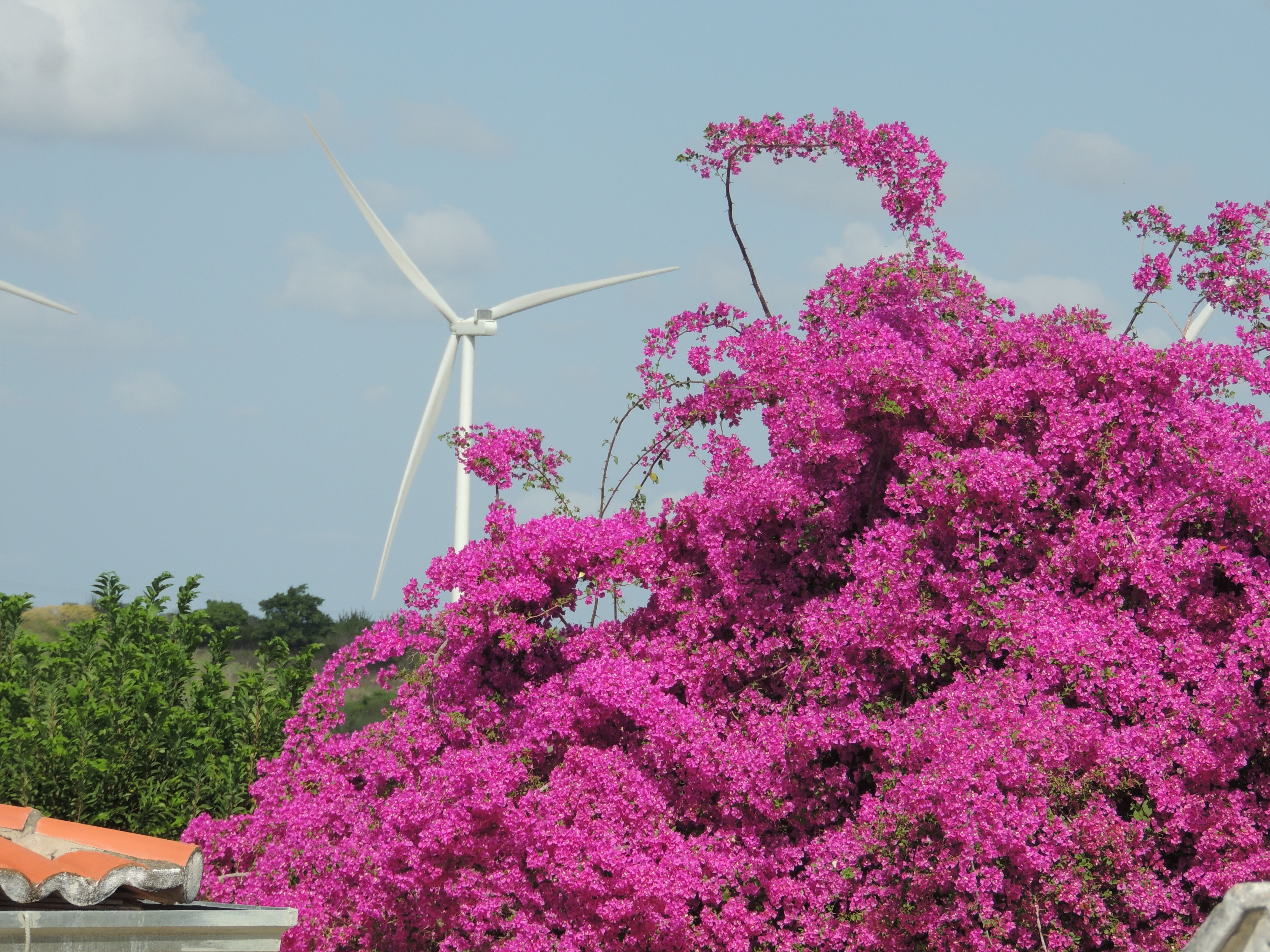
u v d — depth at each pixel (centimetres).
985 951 1137
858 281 1519
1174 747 1235
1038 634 1253
